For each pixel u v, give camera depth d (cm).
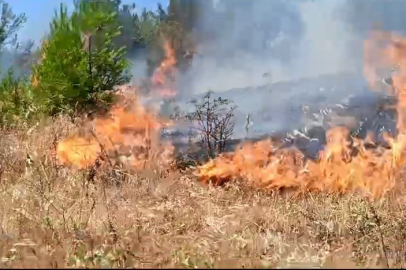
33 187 557
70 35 1129
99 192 562
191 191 575
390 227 455
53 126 830
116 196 557
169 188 598
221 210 521
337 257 375
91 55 1112
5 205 516
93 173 637
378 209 512
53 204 503
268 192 599
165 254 371
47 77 1084
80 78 1084
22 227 447
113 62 1132
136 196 568
